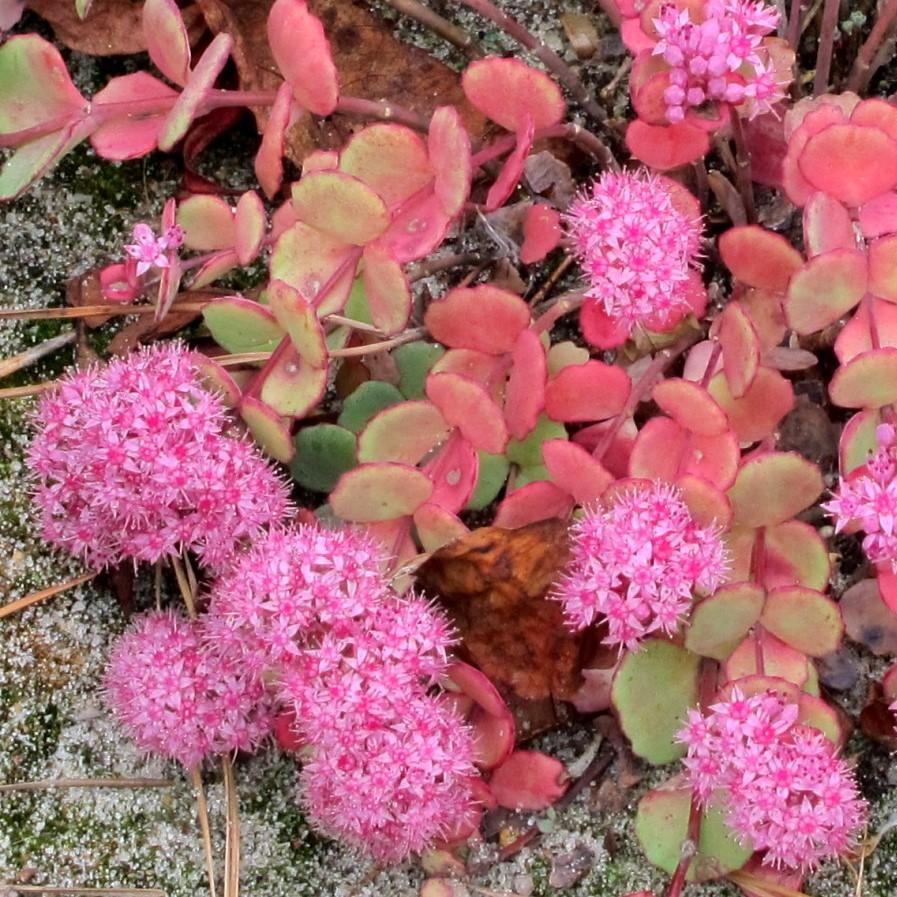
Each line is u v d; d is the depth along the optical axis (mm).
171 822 478
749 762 423
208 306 451
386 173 442
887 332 439
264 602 429
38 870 472
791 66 467
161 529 447
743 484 439
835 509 427
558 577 451
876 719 471
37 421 476
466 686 448
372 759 427
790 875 460
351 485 442
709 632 437
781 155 470
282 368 451
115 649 466
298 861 476
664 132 445
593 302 454
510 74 439
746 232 442
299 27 432
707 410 429
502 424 439
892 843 474
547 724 475
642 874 474
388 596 437
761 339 461
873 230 442
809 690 452
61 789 478
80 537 456
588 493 441
